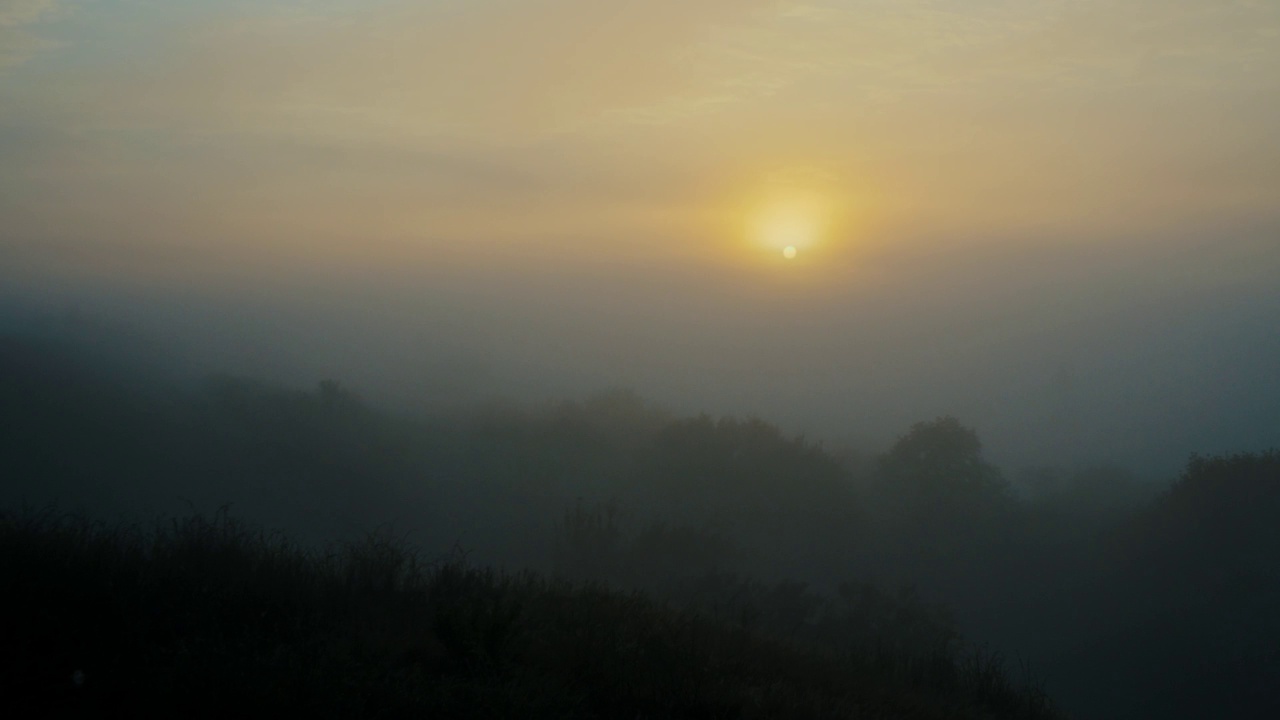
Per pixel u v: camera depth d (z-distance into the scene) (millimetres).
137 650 5770
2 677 5121
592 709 6000
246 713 4918
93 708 4992
